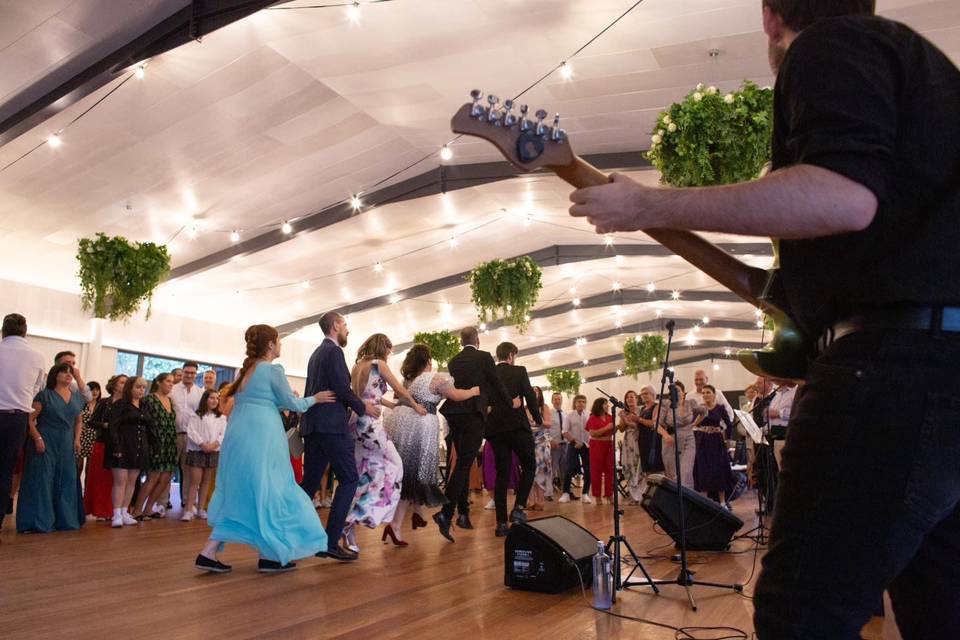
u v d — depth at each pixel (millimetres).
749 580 3820
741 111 4105
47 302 12156
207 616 2918
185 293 14297
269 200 10461
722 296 18766
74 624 2771
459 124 1068
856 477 767
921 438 751
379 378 4832
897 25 849
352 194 10891
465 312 18500
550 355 27234
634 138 9250
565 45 7051
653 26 6652
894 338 785
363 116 8695
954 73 845
